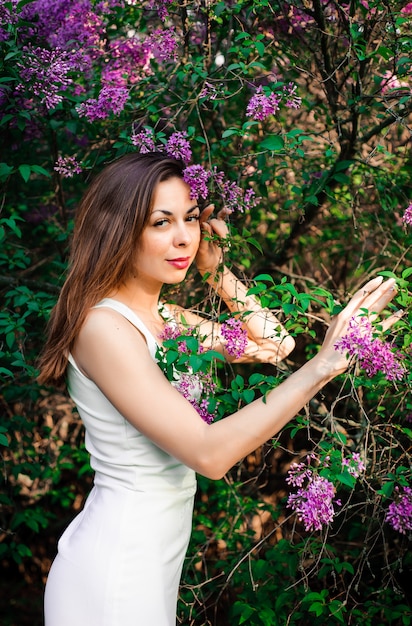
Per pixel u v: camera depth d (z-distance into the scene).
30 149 2.63
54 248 2.86
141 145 1.67
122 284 1.51
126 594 1.41
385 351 1.34
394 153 2.34
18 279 2.52
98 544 1.43
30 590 3.28
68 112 2.18
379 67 2.09
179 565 1.54
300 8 1.94
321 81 1.90
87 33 2.12
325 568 2.02
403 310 1.49
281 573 2.31
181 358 1.37
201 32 2.17
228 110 2.41
